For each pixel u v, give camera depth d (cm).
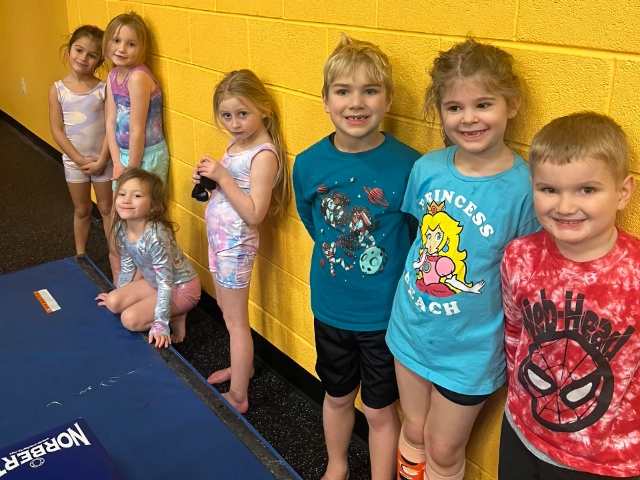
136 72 221
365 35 143
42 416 167
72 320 214
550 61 108
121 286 224
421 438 142
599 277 98
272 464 153
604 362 98
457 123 111
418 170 126
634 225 105
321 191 143
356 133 132
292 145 175
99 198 268
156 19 222
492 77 106
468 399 125
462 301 119
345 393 156
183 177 236
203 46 201
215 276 186
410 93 136
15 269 279
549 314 103
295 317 195
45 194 367
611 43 99
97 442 142
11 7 426
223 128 201
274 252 196
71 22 300
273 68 173
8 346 199
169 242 208
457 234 117
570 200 95
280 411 194
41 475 132
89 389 179
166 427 165
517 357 111
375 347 146
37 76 416
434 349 126
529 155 101
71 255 294
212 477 149
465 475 151
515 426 113
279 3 164
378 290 142
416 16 129
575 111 107
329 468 166
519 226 114
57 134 262
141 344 202
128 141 230
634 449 100
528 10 109
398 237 140
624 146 94
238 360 188
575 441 102
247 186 175
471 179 116
